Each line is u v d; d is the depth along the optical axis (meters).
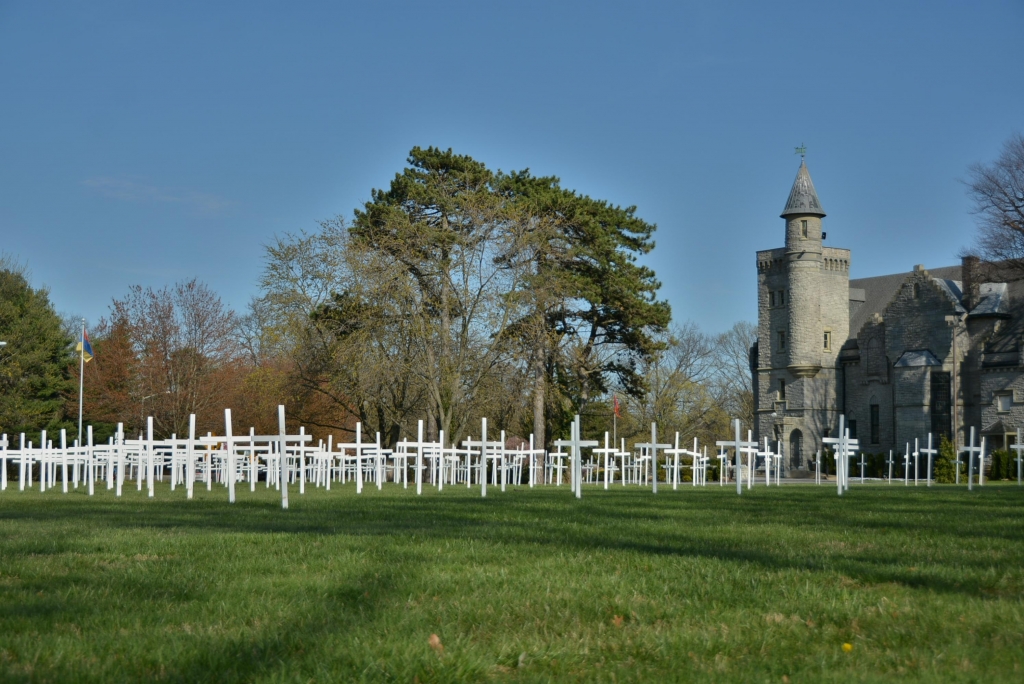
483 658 5.83
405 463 28.67
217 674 5.52
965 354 77.31
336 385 48.31
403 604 7.38
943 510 17.64
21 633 6.51
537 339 46.31
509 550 10.49
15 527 13.89
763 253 88.50
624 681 5.47
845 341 86.50
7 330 65.75
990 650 5.96
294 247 53.53
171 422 60.06
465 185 49.88
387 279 44.25
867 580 8.43
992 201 57.53
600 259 49.72
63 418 69.75
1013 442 73.12
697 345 94.38
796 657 5.93
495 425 49.12
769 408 87.12
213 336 61.66
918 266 80.25
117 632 6.52
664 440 87.19
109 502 21.53
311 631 6.48
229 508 18.66
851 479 63.53
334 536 11.98
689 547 10.84
